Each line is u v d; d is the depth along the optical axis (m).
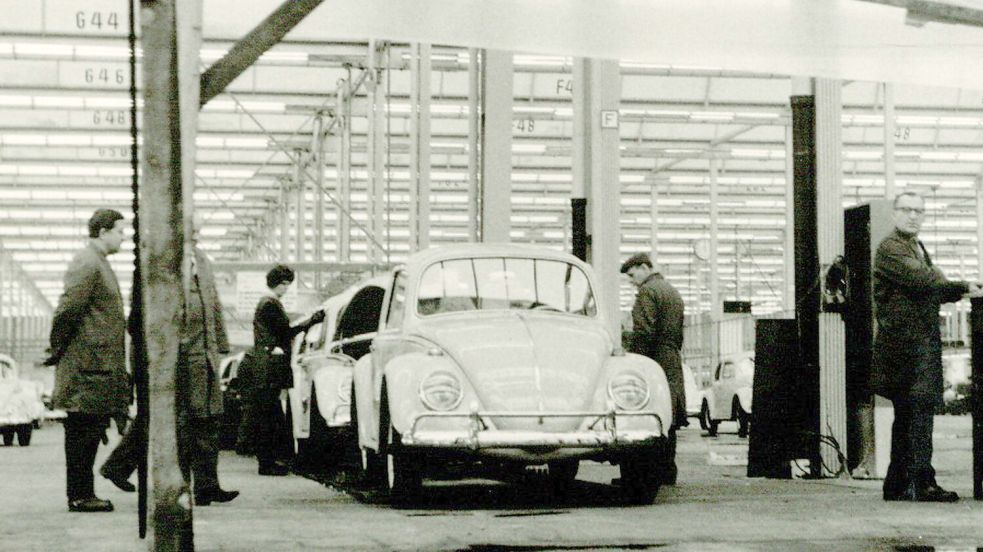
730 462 14.12
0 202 53.62
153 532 4.68
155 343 4.65
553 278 9.65
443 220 58.19
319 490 10.13
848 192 50.56
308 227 56.62
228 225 56.72
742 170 47.28
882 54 10.88
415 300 9.26
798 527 6.70
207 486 8.48
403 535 6.37
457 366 8.38
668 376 10.88
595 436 8.09
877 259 8.46
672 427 9.77
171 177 4.56
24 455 17.09
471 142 19.80
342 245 36.03
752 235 63.47
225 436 18.25
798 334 11.14
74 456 8.01
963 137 42.25
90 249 8.12
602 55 11.43
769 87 37.25
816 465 11.02
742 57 11.36
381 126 31.55
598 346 8.70
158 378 4.66
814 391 11.09
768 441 11.16
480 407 8.19
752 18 10.31
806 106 11.15
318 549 5.78
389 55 30.45
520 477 11.39
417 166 28.05
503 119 16.88
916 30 10.13
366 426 9.62
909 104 38.50
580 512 7.70
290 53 31.72
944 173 46.62
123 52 32.28
